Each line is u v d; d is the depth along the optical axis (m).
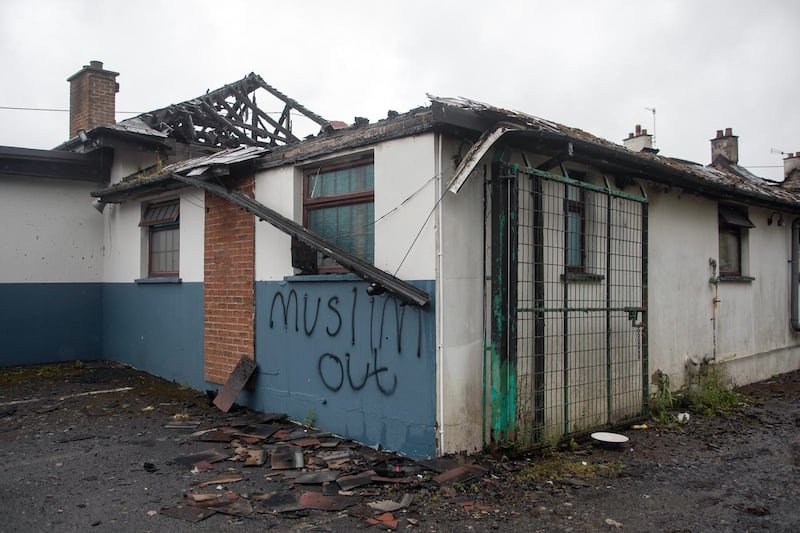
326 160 6.37
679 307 8.12
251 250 7.38
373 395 5.73
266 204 7.11
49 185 10.81
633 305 7.03
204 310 8.26
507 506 4.35
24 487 4.73
